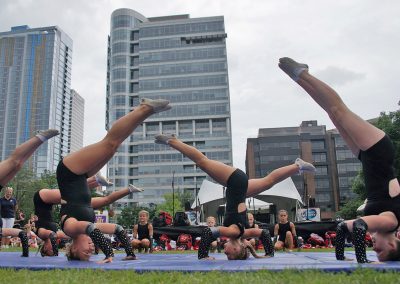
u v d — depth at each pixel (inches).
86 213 292.5
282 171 370.6
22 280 190.9
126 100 4084.6
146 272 212.1
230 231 293.1
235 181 312.7
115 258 330.3
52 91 5275.6
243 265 229.3
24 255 348.8
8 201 549.0
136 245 524.4
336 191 3555.6
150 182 3939.5
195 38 4143.7
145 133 4062.5
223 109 4010.8
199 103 4040.4
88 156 294.8
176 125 4055.1
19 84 5255.9
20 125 5132.9
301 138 3651.6
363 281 165.5
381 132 254.4
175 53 4148.6
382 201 244.8
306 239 664.4
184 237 671.8
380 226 238.1
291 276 179.8
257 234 321.4
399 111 1382.9
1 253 412.5
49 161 4953.3
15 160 320.5
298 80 277.6
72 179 294.8
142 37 4197.8
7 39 5383.9
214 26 4146.2
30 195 2416.3
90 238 287.0
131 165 4018.2
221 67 4089.6
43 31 5428.2
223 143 3961.6
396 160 1312.7
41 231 360.5
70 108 6363.2
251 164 3666.3
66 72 5620.1
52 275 203.8
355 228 236.7
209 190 1205.1
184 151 335.6
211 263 250.8
